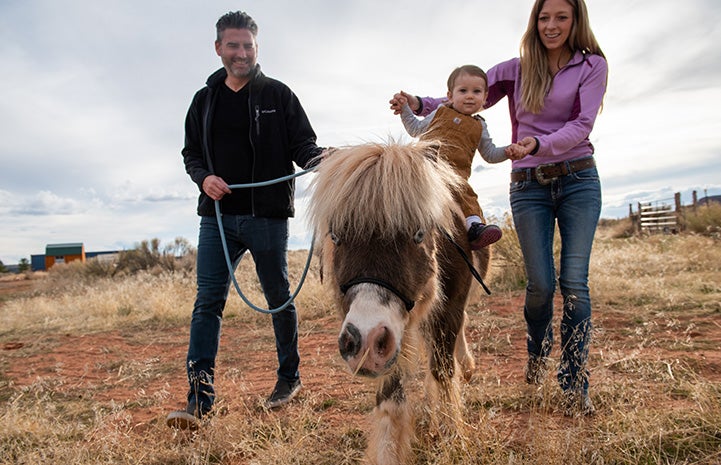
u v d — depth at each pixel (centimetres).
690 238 1180
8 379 568
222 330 776
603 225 2994
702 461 255
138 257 1980
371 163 274
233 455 317
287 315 418
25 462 310
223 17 393
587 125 346
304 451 303
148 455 323
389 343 233
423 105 425
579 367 345
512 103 406
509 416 345
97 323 909
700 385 327
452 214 332
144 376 544
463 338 435
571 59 371
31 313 1088
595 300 712
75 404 454
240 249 418
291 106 420
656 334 531
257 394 443
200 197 411
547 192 379
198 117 412
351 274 254
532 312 392
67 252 4856
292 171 431
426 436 318
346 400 410
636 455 266
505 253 893
